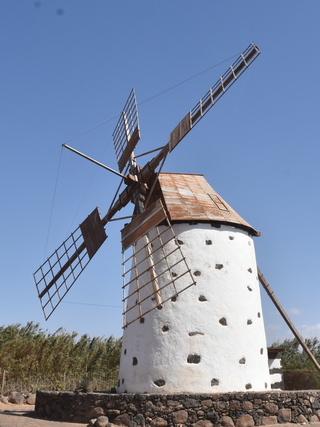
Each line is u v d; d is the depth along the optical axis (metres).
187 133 14.18
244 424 11.40
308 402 12.45
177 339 13.18
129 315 14.82
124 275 13.87
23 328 33.91
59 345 30.34
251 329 14.02
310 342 34.25
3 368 26.84
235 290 14.20
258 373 13.62
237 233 15.30
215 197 16.45
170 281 13.83
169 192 15.88
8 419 12.97
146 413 11.32
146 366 13.25
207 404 11.48
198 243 14.50
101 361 32.38
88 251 16.80
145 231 14.22
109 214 16.83
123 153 17.72
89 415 11.98
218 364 12.92
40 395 14.20
